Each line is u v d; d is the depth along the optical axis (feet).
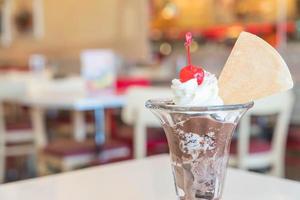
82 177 4.47
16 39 20.33
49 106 9.54
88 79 10.78
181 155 2.86
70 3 17.30
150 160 5.11
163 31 17.30
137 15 15.02
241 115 2.89
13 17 20.36
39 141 11.30
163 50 17.28
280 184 4.08
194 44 16.33
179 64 14.82
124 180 4.33
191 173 2.86
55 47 18.16
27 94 11.09
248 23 14.96
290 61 12.60
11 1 20.36
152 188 4.07
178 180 2.93
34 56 19.24
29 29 19.53
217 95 2.92
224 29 15.76
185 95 2.86
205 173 2.85
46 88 11.69
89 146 9.31
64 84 11.73
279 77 2.92
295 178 9.71
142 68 15.81
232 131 2.89
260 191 3.88
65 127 13.88
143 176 4.46
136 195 3.89
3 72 17.85
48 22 18.48
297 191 3.87
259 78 2.96
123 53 15.49
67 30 17.56
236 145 8.25
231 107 2.74
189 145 2.81
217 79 3.05
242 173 4.44
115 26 15.66
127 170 4.69
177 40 17.07
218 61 15.20
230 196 3.76
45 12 18.60
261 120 10.16
